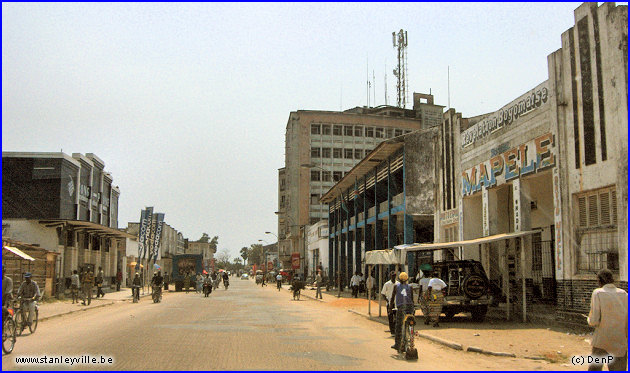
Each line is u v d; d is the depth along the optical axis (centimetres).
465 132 2194
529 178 1719
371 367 963
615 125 1295
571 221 1466
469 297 1689
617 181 1283
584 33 1421
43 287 2903
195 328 1603
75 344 1236
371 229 3881
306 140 8175
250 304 2909
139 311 2366
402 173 3064
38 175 3603
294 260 7344
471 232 2169
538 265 1973
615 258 1314
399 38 8831
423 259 2592
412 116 8650
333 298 3462
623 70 1269
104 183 4612
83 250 3906
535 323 1616
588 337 1299
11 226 3244
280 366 963
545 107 1605
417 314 1977
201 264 5188
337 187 4444
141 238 4594
